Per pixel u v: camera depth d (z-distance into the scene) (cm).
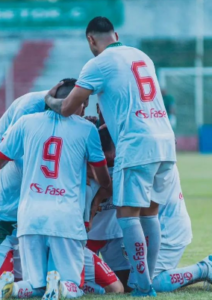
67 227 1697
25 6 9962
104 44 1811
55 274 1638
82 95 1727
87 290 1797
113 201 1734
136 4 9819
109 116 1753
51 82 9888
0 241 1798
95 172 1789
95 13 9912
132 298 1688
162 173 1750
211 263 1827
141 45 9881
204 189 4759
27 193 1723
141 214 1770
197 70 9875
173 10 9819
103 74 1733
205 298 1694
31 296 1695
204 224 3164
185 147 9506
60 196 1714
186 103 9844
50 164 1720
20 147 1767
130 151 1698
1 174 1836
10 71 9831
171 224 1861
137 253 1708
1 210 1808
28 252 1698
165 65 9906
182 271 1814
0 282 1658
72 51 9962
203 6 9831
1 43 9950
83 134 1748
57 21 9975
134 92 1725
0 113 9744
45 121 1750
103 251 1925
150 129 1708
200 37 9838
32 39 9975
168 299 1678
